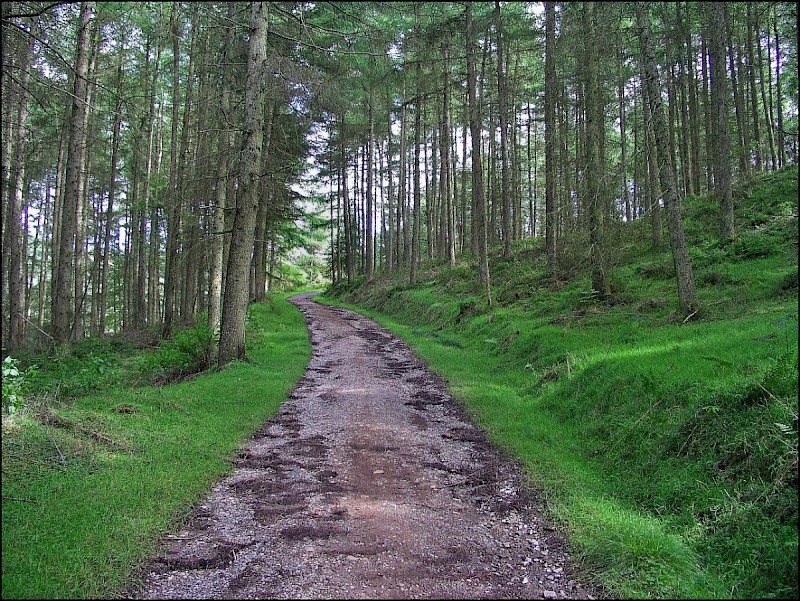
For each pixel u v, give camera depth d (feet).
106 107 62.75
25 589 10.60
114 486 16.11
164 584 11.77
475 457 21.93
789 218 48.29
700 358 22.59
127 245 99.86
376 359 48.24
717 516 13.99
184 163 56.39
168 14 55.11
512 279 66.03
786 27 51.98
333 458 21.39
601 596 11.68
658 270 47.67
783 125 90.12
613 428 21.79
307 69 41.78
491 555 13.53
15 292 50.29
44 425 19.31
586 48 41.52
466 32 64.23
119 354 49.42
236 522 15.15
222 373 36.29
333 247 167.73
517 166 111.55
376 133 114.83
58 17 27.40
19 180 50.67
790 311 27.04
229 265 40.42
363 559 12.99
